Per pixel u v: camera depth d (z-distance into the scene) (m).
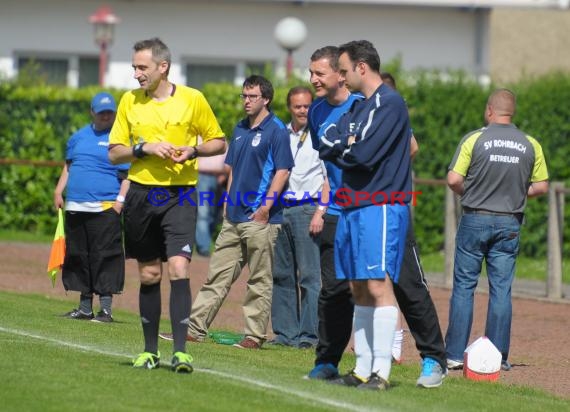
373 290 27.58
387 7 83.81
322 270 29.58
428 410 25.67
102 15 76.75
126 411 23.67
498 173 35.28
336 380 28.52
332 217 29.73
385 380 28.05
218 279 37.88
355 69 27.45
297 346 38.75
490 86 71.25
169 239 28.61
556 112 70.00
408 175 27.38
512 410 27.16
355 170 27.03
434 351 29.36
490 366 33.16
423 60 84.06
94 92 72.56
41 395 24.81
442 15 83.88
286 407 24.80
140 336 36.12
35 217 73.44
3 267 58.59
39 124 72.88
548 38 108.06
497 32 107.81
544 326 45.97
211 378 27.69
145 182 28.73
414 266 29.05
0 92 72.94
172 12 84.00
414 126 70.06
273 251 37.34
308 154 38.12
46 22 84.50
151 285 29.12
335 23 84.19
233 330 42.62
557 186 53.50
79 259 42.00
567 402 29.86
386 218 26.95
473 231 35.47
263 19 84.19
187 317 28.45
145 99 29.23
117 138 29.27
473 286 35.72
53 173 73.06
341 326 29.52
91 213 41.81
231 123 68.69
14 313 39.94
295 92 38.34
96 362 29.31
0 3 84.25
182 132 29.11
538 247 69.69
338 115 31.58
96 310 46.91
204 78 84.69
